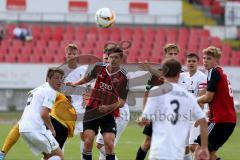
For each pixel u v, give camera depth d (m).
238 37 84.88
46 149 25.19
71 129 27.03
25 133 25.11
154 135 20.34
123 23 84.62
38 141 25.02
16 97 64.19
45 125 25.31
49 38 76.62
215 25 86.56
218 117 25.41
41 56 70.25
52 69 25.12
